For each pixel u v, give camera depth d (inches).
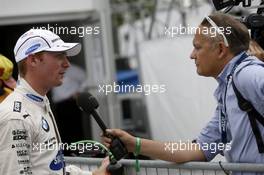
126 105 1462.8
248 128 354.0
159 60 951.0
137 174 422.3
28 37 357.7
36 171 347.3
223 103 370.6
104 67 951.0
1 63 497.0
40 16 916.6
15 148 335.6
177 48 915.4
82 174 408.8
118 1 1565.0
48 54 354.6
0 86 502.6
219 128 384.8
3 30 1026.7
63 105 1112.2
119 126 959.0
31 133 343.9
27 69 356.2
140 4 1499.8
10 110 340.5
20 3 910.4
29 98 353.1
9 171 334.6
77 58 1093.8
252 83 341.7
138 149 394.6
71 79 1096.2
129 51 1800.0
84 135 1119.6
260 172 359.3
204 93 879.1
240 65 355.3
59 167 361.4
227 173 379.2
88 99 378.3
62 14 921.5
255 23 427.8
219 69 369.4
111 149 383.6
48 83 357.7
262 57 404.5
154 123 982.4
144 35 1445.6
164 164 410.3
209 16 372.8
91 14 934.4
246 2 494.3
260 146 351.6
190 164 398.6
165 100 951.0
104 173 396.5
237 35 363.9
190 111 906.7
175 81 929.5
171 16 1182.3
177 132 940.0
